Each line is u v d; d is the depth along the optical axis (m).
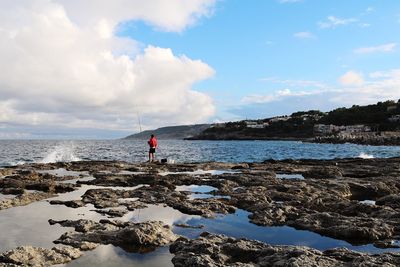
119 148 124.00
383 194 23.55
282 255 10.32
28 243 12.62
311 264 9.33
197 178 28.22
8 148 116.12
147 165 40.03
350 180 26.69
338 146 144.12
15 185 24.09
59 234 13.67
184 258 10.66
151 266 10.68
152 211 17.73
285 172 34.09
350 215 17.23
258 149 115.19
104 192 21.86
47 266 10.46
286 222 15.84
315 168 35.97
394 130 196.50
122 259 11.20
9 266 9.87
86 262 10.92
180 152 92.81
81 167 37.88
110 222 15.07
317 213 16.17
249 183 25.84
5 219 15.84
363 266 9.10
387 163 39.47
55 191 23.30
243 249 11.05
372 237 13.70
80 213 17.19
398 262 9.52
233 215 17.25
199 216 16.92
